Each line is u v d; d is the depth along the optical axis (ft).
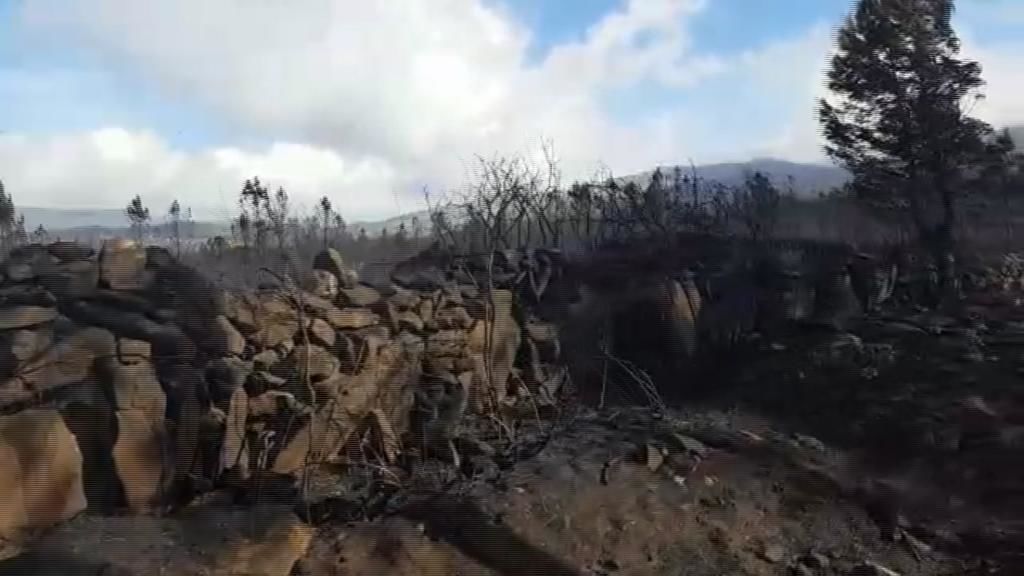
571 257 23.43
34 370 10.30
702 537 12.67
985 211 33.60
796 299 23.95
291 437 12.10
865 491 14.61
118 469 10.36
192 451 11.27
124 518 10.21
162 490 10.73
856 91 32.32
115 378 10.64
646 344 21.44
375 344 14.19
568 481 12.92
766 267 24.47
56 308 11.50
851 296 24.97
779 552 12.72
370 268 19.38
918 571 12.79
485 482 12.67
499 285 20.17
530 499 12.27
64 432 9.94
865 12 32.19
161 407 10.89
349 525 11.05
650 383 18.22
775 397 20.10
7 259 12.62
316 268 15.65
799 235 30.22
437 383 15.55
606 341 20.22
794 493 14.19
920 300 26.22
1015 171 33.73
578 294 21.47
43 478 9.70
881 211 32.60
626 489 13.12
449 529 11.37
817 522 13.66
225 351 12.44
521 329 18.66
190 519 10.41
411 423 14.79
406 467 13.67
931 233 30.37
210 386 11.89
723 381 21.13
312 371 12.90
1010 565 12.95
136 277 12.55
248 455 11.93
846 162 33.27
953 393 19.45
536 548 11.43
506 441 14.87
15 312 10.68
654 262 23.63
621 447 14.29
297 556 10.18
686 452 14.38
